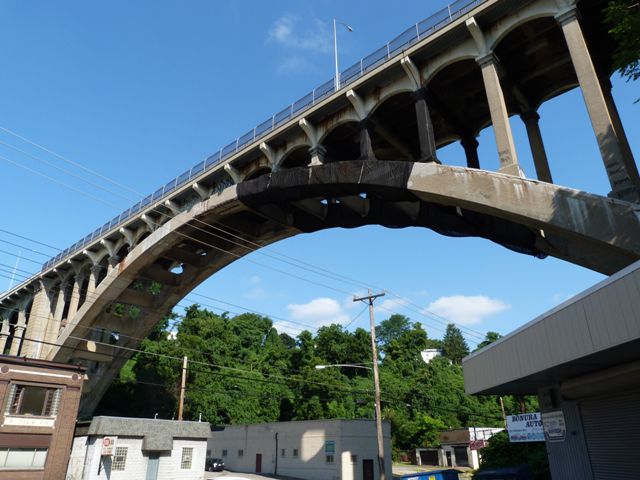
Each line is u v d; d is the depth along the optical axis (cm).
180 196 3522
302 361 6769
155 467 3127
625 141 1906
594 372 1236
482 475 1881
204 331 6550
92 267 4253
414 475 2386
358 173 2316
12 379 2645
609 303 926
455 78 2400
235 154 3116
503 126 1914
